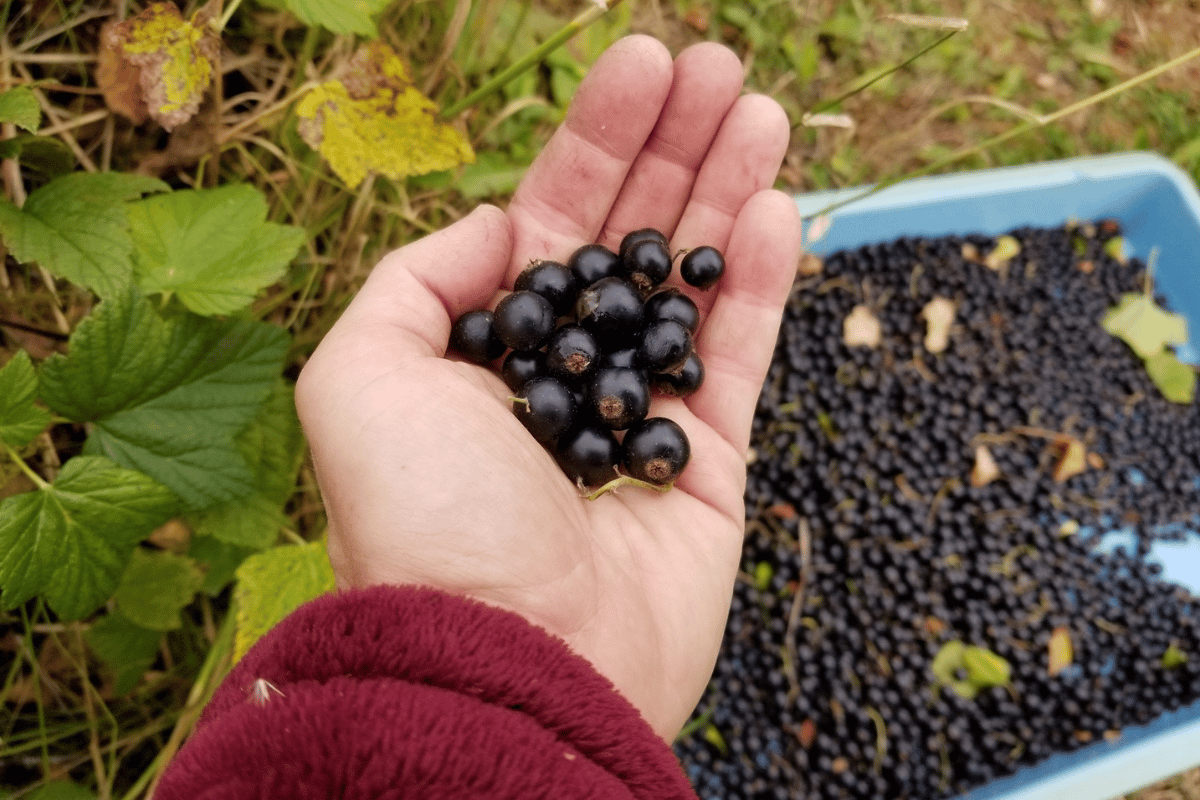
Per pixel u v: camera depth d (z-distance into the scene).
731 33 0.37
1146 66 0.44
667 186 0.23
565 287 0.20
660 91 0.21
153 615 0.21
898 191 0.34
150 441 0.18
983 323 0.33
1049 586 0.30
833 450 0.30
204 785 0.11
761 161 0.22
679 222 0.23
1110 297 0.36
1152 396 0.35
